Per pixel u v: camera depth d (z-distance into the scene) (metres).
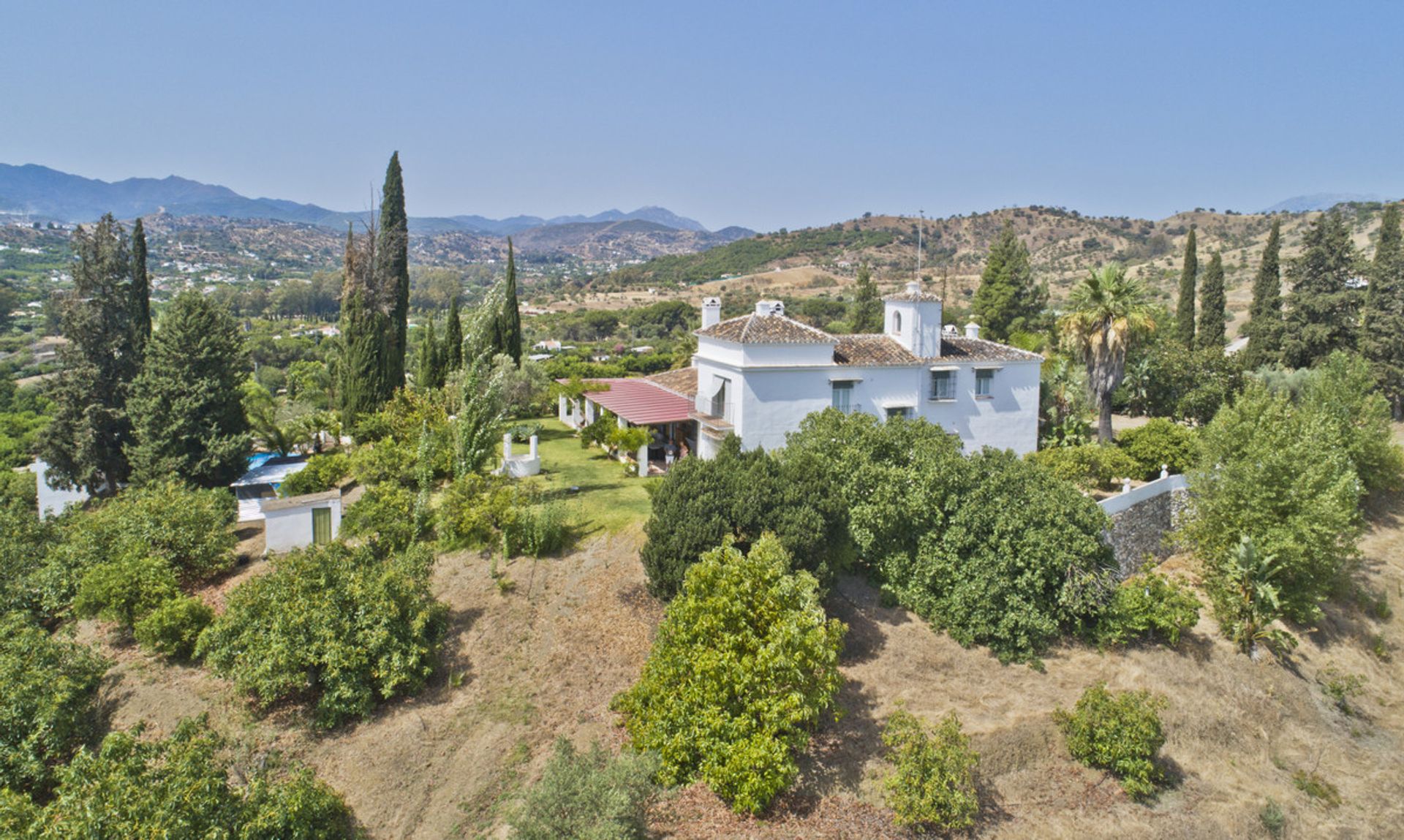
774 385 36.41
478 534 28.53
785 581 20.28
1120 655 28.03
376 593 22.31
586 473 37.41
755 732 18.64
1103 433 44.31
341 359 49.19
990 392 41.50
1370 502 46.47
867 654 25.66
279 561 24.41
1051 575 28.00
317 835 17.08
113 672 23.67
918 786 19.17
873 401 38.72
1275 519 32.69
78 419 42.16
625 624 24.94
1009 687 25.38
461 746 20.52
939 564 27.86
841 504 26.56
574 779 16.91
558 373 57.78
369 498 29.98
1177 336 66.88
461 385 36.00
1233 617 31.73
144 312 45.31
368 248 48.91
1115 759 22.59
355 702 21.19
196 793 15.80
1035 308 78.25
